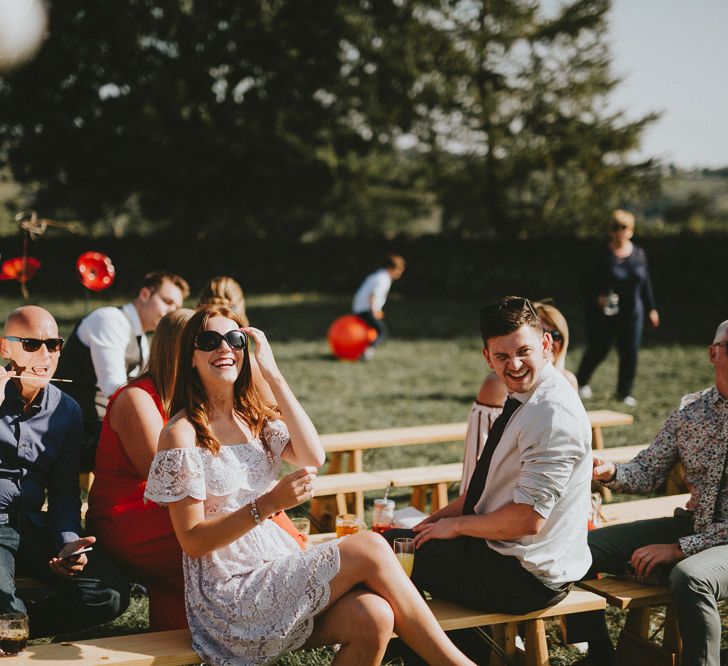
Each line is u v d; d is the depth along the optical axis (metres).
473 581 3.20
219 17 28.08
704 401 3.60
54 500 3.49
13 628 2.78
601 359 9.55
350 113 31.17
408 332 16.34
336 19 28.42
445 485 5.20
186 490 2.87
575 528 3.21
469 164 30.98
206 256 24.83
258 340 3.22
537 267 22.95
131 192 29.34
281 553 3.06
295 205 31.22
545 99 29.95
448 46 29.52
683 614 3.19
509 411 3.22
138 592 4.31
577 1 28.45
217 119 28.12
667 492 5.85
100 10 26.61
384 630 2.81
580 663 3.57
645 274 9.34
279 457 3.26
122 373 4.68
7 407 3.42
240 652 2.85
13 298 20.64
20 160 28.03
